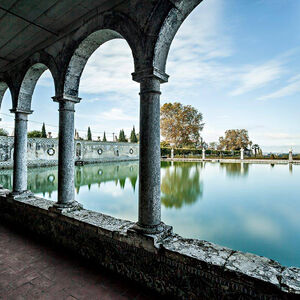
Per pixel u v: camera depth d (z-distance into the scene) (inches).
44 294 80.7
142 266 87.2
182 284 76.9
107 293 82.5
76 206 128.9
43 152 786.8
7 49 150.9
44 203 146.8
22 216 150.9
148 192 88.4
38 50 145.5
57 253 113.7
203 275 72.1
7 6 104.3
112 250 97.0
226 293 67.7
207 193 414.3
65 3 103.1
